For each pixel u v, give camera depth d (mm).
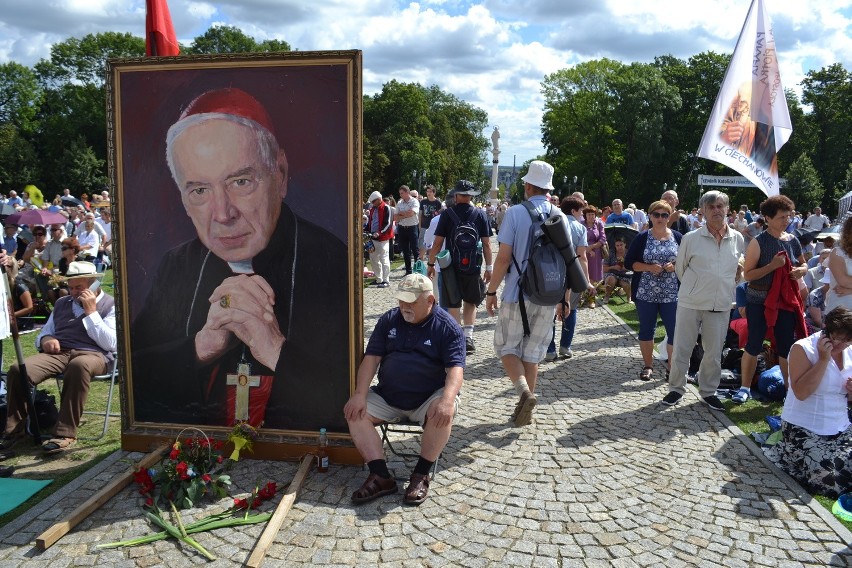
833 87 60062
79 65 67562
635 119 58531
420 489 3949
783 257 5547
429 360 4242
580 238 5891
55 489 4160
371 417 4230
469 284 7473
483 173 90000
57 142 65125
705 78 60875
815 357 4262
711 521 3762
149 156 4402
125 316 4578
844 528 3686
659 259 6445
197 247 4453
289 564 3279
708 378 5758
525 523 3707
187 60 4254
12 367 4953
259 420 4527
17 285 8695
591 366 7223
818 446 4207
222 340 4516
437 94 80938
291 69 4180
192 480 3910
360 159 4203
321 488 4121
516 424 4961
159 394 4633
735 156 7926
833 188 59094
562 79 62469
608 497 4043
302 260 4367
